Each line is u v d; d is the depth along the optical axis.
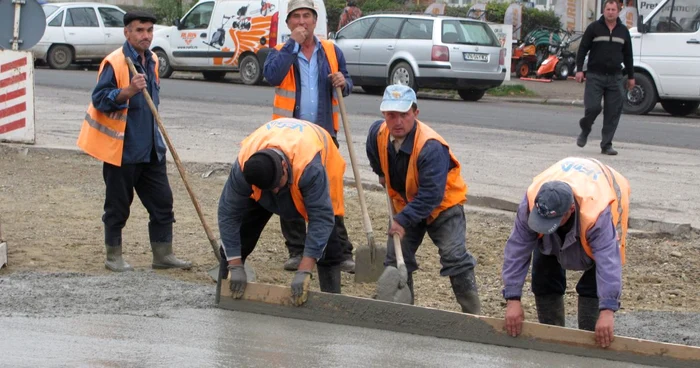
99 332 7.73
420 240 8.85
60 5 37.97
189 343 7.52
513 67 39.16
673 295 10.13
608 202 7.02
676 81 25.56
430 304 9.77
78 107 24.27
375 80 30.20
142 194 10.30
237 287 8.42
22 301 8.53
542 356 7.43
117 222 10.06
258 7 32.25
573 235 7.10
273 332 7.88
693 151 18.77
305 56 10.27
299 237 10.66
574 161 7.37
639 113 26.56
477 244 11.99
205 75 35.94
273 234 12.33
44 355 7.09
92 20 38.00
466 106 27.36
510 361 7.30
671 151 18.66
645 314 9.29
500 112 25.78
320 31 31.33
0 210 13.02
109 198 10.02
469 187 14.54
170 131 20.22
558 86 35.84
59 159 17.11
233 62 33.00
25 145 17.83
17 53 17.75
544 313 8.16
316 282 10.30
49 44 37.00
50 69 36.91
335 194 8.27
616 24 17.55
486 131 21.23
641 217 12.70
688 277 10.80
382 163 8.57
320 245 8.00
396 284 8.20
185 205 13.73
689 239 12.23
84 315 8.20
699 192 14.46
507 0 44.75
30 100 17.94
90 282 9.33
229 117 22.80
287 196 7.87
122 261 10.19
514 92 32.59
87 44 37.56
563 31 40.00
